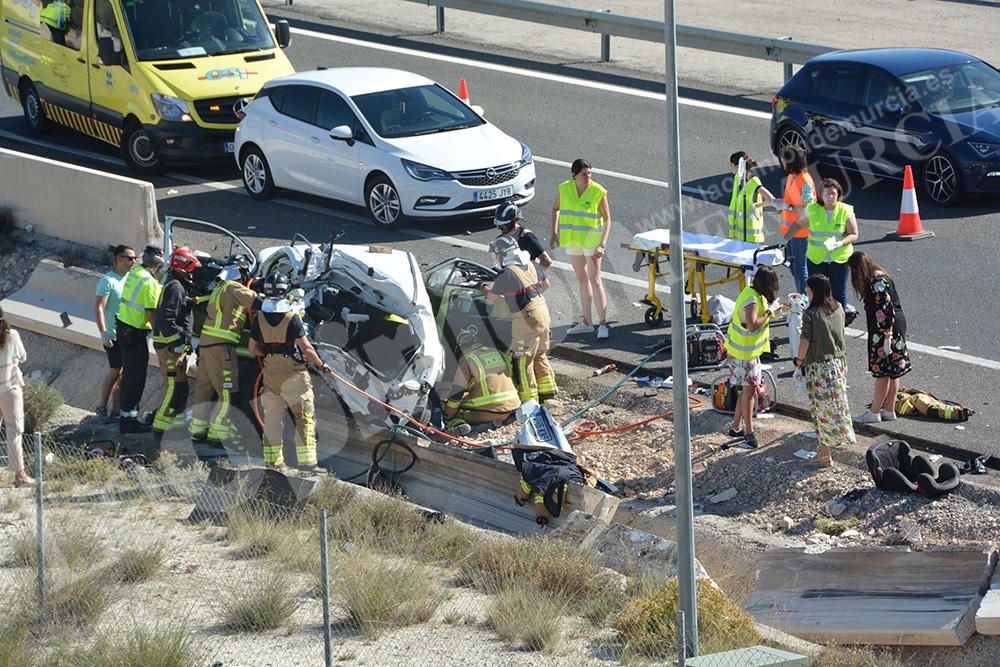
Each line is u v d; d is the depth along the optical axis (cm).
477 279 2852
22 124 4750
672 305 1642
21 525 2161
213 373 2575
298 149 3822
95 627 1794
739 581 2173
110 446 2644
